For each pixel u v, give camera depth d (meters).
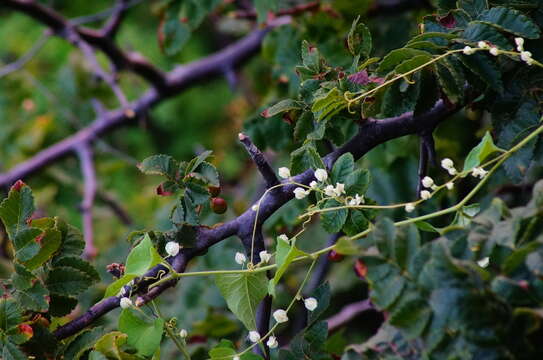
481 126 2.35
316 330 1.96
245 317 1.94
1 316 1.93
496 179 2.27
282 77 2.41
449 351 1.81
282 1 2.53
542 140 1.97
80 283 1.97
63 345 1.94
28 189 1.95
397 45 2.41
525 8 2.01
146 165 1.99
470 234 1.84
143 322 1.93
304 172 2.00
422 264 1.82
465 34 1.98
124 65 3.01
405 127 2.04
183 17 2.46
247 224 1.99
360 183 1.96
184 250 1.98
